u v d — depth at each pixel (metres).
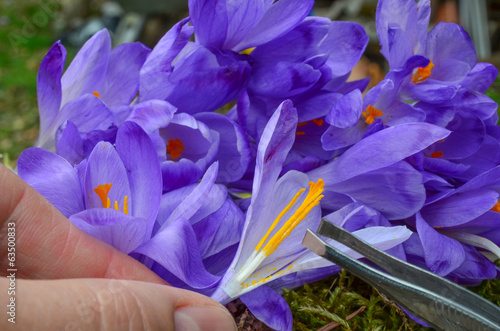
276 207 0.18
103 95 0.22
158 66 0.19
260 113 0.21
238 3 0.20
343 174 0.19
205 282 0.17
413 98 0.21
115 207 0.18
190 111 0.20
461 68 0.22
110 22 1.17
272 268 0.18
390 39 0.21
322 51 0.22
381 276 0.17
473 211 0.20
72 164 0.20
